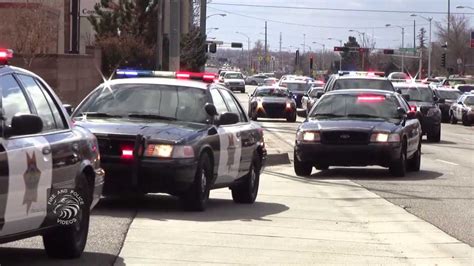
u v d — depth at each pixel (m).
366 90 57.59
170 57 80.19
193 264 25.08
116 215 33.56
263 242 29.22
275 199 41.97
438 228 33.44
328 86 81.44
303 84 157.25
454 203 40.88
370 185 48.22
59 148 22.97
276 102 125.19
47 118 23.58
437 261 26.84
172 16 79.94
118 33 121.19
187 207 35.00
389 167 52.38
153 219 32.84
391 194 44.09
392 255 27.70
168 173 32.59
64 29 112.00
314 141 50.78
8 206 19.88
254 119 127.25
